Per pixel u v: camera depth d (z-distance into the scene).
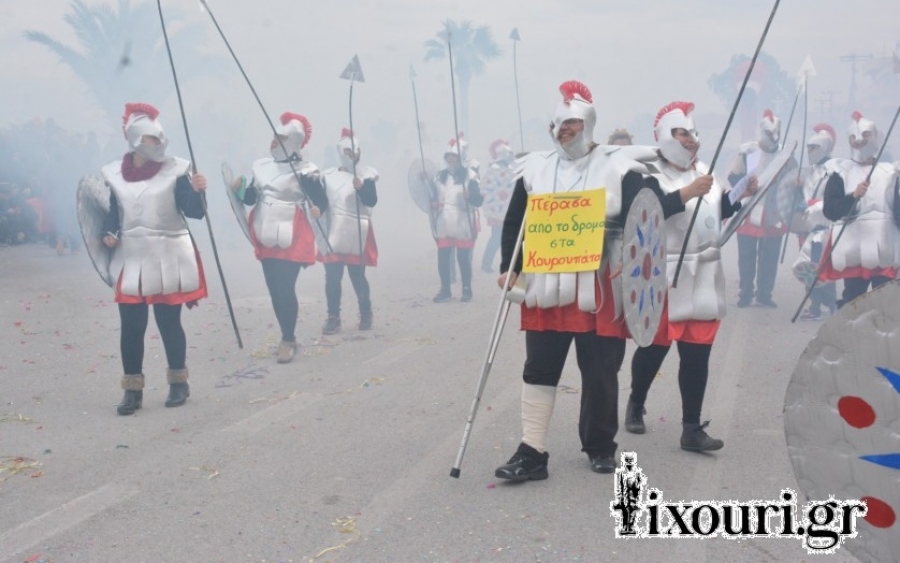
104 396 6.85
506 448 5.40
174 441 5.64
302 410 6.33
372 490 4.73
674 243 5.30
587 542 4.07
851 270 8.23
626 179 4.67
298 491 4.73
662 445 5.47
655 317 4.73
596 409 4.91
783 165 5.51
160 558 3.96
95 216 6.39
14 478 5.00
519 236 4.88
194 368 7.75
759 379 7.13
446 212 11.45
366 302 9.47
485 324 9.80
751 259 10.62
